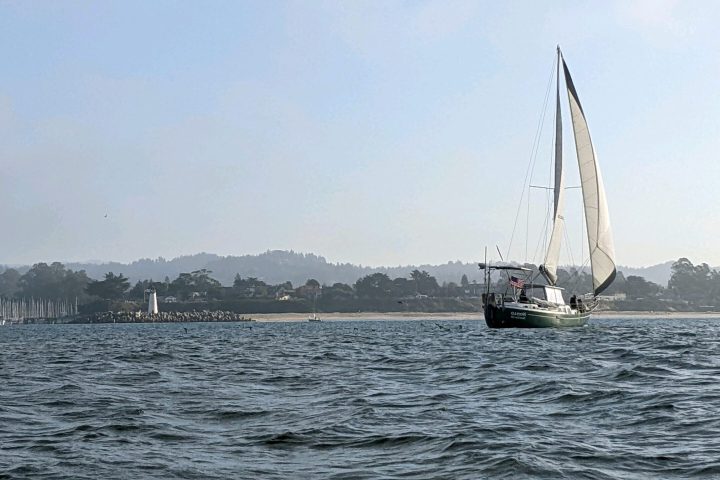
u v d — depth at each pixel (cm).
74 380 3338
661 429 1903
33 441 1856
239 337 8706
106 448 1762
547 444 1734
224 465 1587
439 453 1667
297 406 2375
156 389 2908
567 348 5084
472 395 2600
